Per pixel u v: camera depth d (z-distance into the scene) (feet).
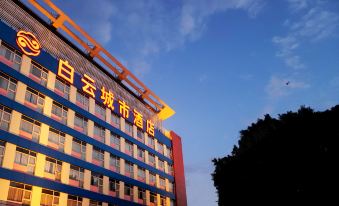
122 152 113.19
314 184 65.87
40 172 75.46
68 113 91.04
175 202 144.15
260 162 74.79
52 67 89.81
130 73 127.44
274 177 71.61
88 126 98.22
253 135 83.71
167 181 142.72
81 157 91.81
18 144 71.26
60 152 83.30
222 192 83.87
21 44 80.64
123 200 106.01
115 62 120.67
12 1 84.94
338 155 65.05
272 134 75.05
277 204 70.59
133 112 128.67
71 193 83.15
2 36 75.87
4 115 70.64
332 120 69.10
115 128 112.68
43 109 82.28
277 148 72.74
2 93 71.87
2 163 66.49
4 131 68.74
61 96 90.07
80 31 105.50
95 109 105.19
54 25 98.22
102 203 95.04
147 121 138.21
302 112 73.51
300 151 69.41
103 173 99.14
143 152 129.29
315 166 66.49
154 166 135.23
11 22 82.28
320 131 69.05
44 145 78.79
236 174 80.89
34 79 82.43
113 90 120.06
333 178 64.49
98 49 112.27
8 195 65.87
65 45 100.01
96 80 111.14
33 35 85.92
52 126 82.99
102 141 104.06
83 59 107.04
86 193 88.99
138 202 115.24
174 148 156.87
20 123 73.92
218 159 89.25
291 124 72.69
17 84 76.28
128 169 114.93
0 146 67.41
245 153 80.02
